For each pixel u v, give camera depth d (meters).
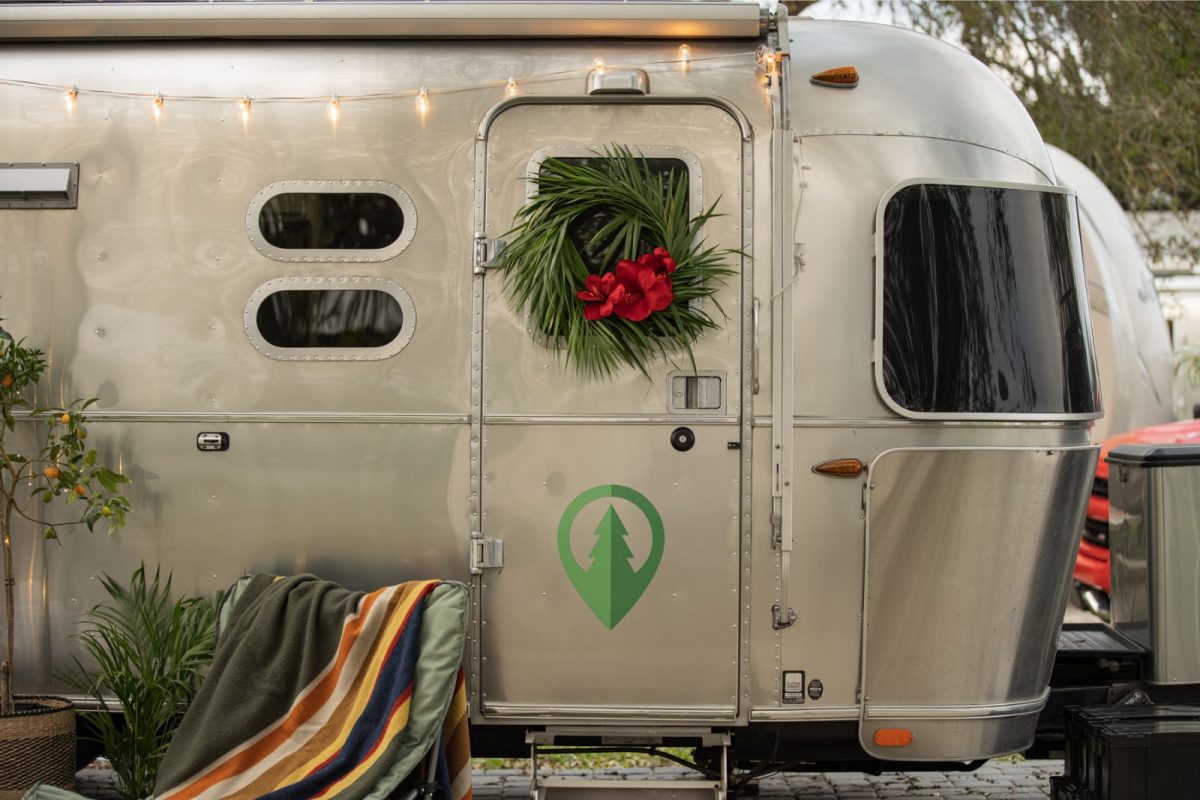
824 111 3.54
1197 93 10.79
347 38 3.60
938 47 3.75
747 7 3.50
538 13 3.51
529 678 3.52
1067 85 11.04
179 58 3.62
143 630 3.54
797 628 3.48
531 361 3.49
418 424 3.51
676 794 3.54
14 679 3.63
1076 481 3.56
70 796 3.13
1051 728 3.93
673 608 3.48
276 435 3.53
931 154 3.54
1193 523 3.91
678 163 3.53
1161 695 3.96
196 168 3.57
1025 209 3.59
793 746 3.57
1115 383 8.02
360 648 3.24
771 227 3.49
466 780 3.31
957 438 3.46
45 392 3.58
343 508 3.52
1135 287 8.28
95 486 3.59
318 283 3.54
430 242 3.53
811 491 3.46
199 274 3.56
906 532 3.46
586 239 3.52
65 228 3.59
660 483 3.47
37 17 3.57
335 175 3.55
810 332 3.47
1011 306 3.53
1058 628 3.66
